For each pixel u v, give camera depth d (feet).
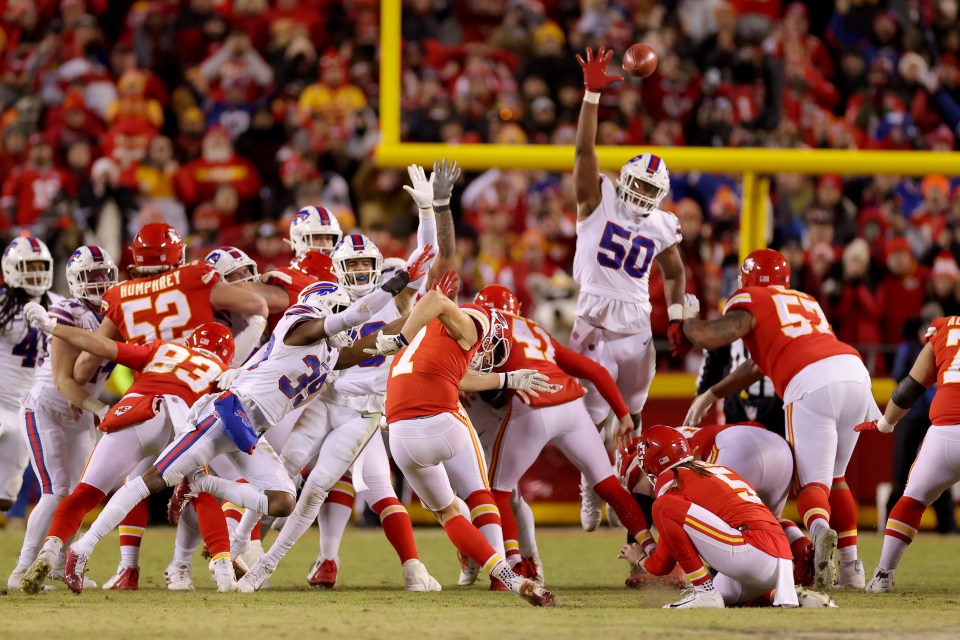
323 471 79.00
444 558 104.94
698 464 68.59
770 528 66.18
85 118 174.09
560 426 83.35
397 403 71.56
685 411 135.54
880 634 55.42
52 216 158.40
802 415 80.12
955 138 165.99
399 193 168.66
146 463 78.38
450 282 73.10
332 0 192.13
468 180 165.89
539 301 147.23
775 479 79.15
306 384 74.23
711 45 169.48
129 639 53.67
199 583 84.69
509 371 83.41
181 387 76.13
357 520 137.28
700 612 63.77
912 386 81.05
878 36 171.73
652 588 79.00
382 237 151.64
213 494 75.61
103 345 75.72
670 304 92.27
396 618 62.03
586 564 101.40
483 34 186.91
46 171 164.35
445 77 176.76
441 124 161.38
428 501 72.33
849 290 142.10
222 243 155.94
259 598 73.20
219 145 170.19
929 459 78.95
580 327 91.76
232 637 54.34
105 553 106.93
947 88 169.68
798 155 133.69
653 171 88.74
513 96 171.32
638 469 81.71
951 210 155.84
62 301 82.89
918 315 142.61
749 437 78.95
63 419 82.48
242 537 79.61
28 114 176.45
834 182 151.84
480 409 85.40
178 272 82.79
